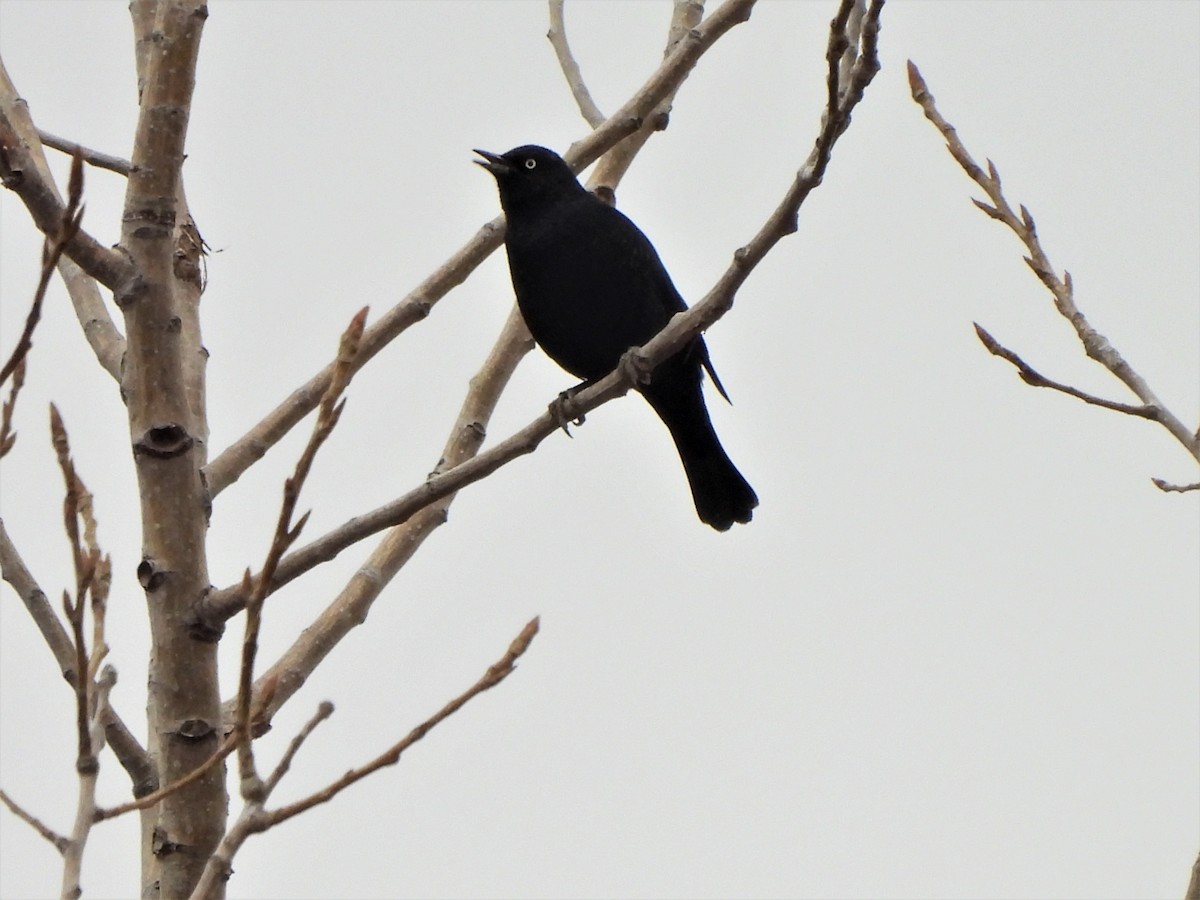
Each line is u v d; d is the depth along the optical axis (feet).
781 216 29.19
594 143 39.47
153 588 28.55
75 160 18.83
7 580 28.43
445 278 39.58
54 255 18.88
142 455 28.96
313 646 35.86
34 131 34.09
